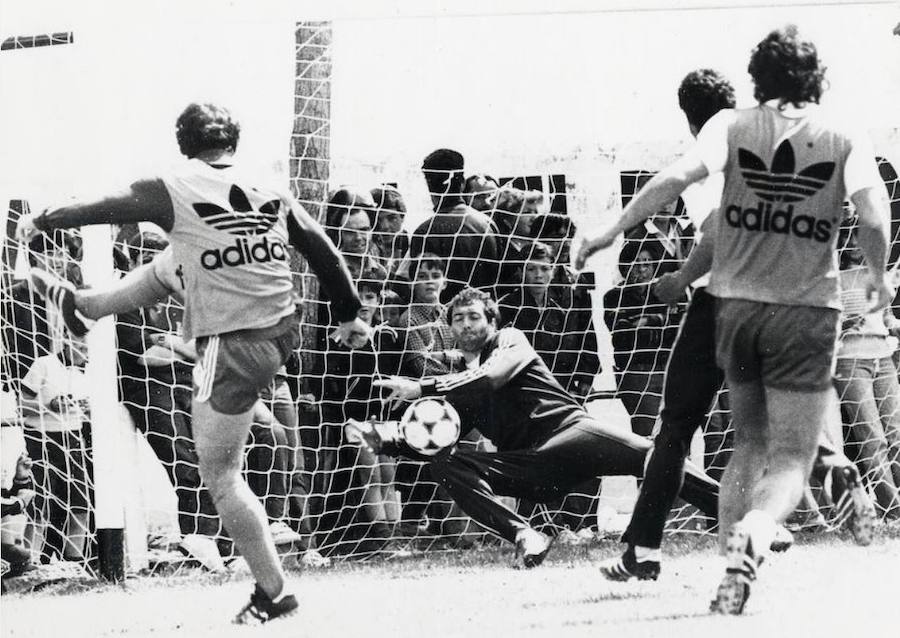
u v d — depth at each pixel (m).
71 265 10.73
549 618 7.02
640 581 8.28
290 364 11.50
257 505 7.30
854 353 11.48
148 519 11.62
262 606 7.37
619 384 11.77
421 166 13.02
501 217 11.71
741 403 7.19
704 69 8.13
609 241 6.87
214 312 7.16
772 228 6.78
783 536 8.94
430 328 11.38
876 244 6.82
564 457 9.65
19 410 10.33
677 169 6.79
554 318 11.65
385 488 11.19
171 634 7.19
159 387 10.45
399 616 7.33
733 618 6.65
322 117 12.59
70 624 7.80
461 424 9.95
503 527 9.57
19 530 10.06
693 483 9.02
